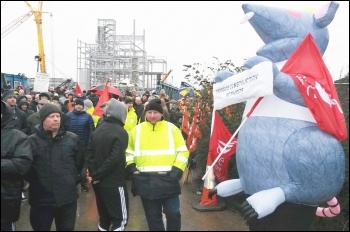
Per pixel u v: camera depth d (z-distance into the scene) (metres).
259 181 3.78
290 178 3.67
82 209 5.87
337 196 4.57
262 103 3.90
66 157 3.64
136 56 25.97
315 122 3.78
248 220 3.70
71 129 6.97
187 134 7.30
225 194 4.48
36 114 6.62
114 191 4.05
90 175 4.08
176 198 4.12
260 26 4.21
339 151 3.75
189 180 7.49
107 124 4.08
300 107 3.77
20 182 3.43
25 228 4.95
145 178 4.02
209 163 6.00
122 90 20.66
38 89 13.12
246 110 4.21
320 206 4.32
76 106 7.05
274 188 3.68
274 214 3.81
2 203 3.31
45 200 3.54
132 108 8.34
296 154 3.62
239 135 4.10
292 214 3.81
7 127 3.38
